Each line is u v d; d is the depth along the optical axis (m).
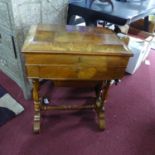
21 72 1.42
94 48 0.99
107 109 1.54
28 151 1.17
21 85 1.53
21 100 1.53
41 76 1.04
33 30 1.13
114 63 1.03
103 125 1.34
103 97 1.32
